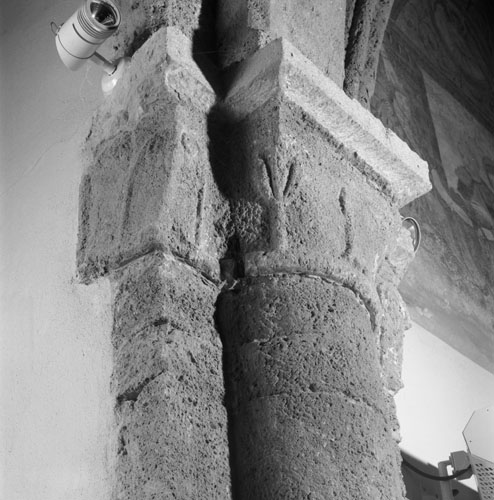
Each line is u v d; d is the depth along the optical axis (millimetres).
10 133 2912
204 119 2162
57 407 2256
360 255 2178
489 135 5180
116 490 1824
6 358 2512
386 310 2406
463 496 3576
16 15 3146
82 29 2117
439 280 4016
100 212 2131
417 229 2889
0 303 2619
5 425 2408
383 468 1971
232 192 2137
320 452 1883
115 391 1909
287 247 2031
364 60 2625
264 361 1955
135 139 2127
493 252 4574
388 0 2680
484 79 5379
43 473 2219
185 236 1992
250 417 1924
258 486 1867
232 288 2049
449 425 3621
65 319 2346
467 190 4660
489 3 5773
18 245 2662
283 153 2107
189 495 1768
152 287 1929
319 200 2137
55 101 2791
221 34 2301
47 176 2670
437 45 5016
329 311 2037
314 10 2404
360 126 2270
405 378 3518
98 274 2068
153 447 1784
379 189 2400
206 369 1938
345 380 1974
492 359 4141
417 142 4422
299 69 2135
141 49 2172
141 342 1899
